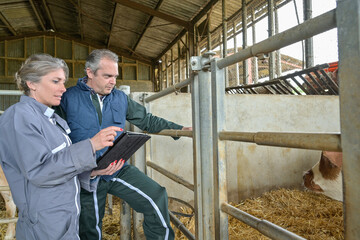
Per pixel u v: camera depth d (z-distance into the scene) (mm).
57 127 1028
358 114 547
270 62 6078
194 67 1215
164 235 1428
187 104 2734
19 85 1009
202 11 8703
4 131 903
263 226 860
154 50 13414
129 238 2096
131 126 2074
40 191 920
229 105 2939
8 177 938
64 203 957
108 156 1130
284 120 3143
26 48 12977
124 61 14383
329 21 615
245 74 7156
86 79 1436
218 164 1112
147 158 2064
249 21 7652
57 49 13453
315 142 661
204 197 1250
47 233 919
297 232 2176
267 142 833
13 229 2254
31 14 11789
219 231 1133
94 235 1385
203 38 9539
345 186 580
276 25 6395
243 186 3035
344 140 579
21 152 867
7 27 12086
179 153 2734
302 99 3215
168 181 2695
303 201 2771
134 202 1436
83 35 13625
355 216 561
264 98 3066
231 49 9188
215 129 1122
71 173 902
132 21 10836
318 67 3457
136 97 2162
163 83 13859
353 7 549
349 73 562
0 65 12492
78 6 10281
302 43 5434
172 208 2697
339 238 2023
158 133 1646
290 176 3232
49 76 979
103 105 1402
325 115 3312
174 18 9492
